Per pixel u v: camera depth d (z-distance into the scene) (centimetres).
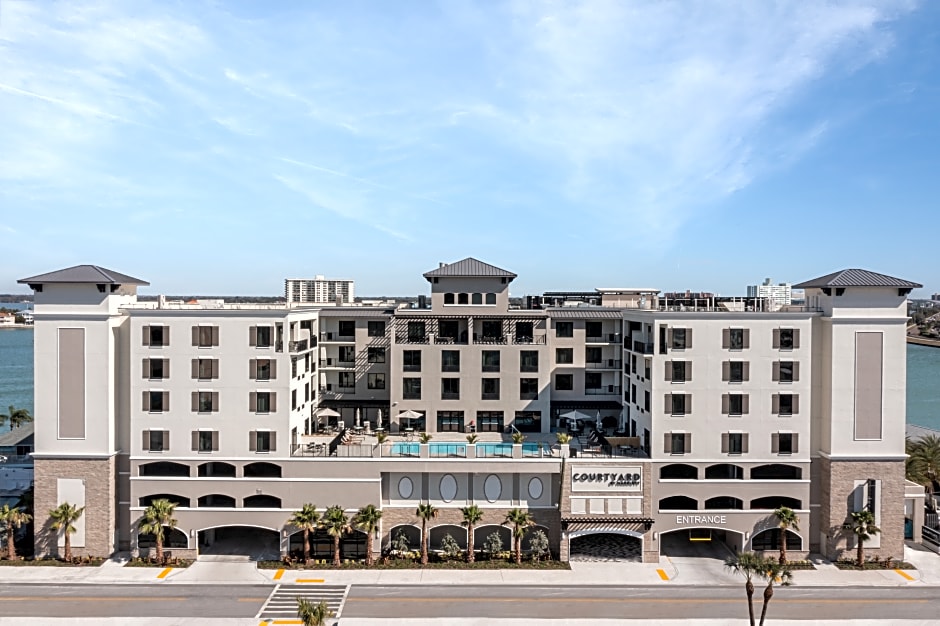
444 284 5997
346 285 8162
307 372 5750
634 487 4931
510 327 5950
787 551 4988
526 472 4959
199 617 4050
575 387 6300
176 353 4981
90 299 4938
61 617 4028
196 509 4934
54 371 4928
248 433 4975
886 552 4909
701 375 4959
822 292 5088
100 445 4928
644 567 4859
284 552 4934
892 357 4916
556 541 5025
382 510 4953
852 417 4916
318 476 4938
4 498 5841
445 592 4412
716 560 4997
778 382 4959
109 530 4941
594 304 7338
